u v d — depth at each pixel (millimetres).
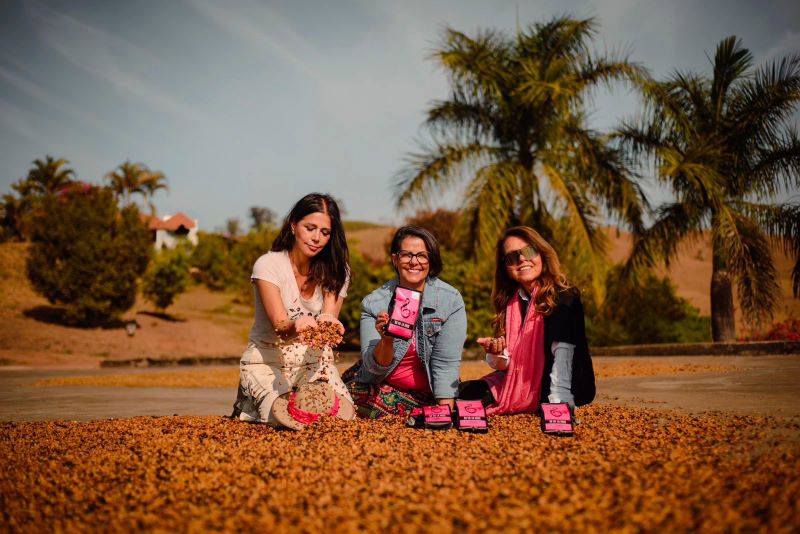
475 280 14438
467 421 2920
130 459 2506
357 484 2002
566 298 3279
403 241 3338
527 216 13172
